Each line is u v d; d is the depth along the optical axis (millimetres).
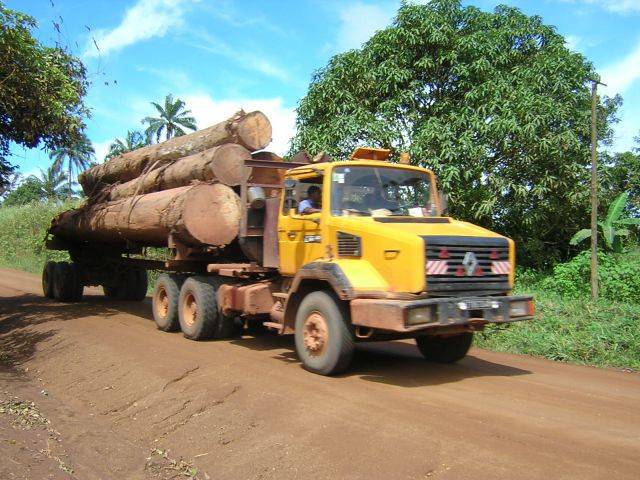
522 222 15227
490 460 4453
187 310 10070
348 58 15352
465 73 14469
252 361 8062
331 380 6930
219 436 5672
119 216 11805
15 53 11148
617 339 8688
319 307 7168
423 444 4816
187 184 10531
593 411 5699
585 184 14383
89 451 5645
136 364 8180
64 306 14617
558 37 15422
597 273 12117
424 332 6797
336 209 7453
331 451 4906
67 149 14086
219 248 9898
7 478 4668
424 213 7891
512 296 6922
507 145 13555
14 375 8859
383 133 14219
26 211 33188
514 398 6145
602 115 15719
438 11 15555
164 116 53375
